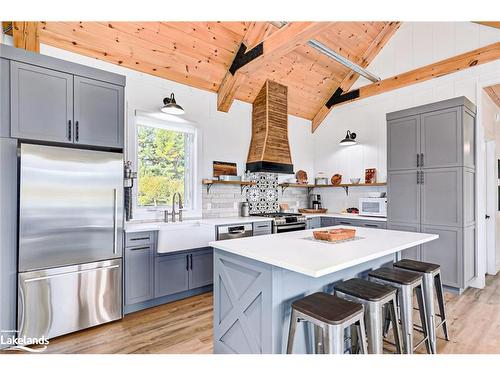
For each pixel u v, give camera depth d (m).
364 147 5.16
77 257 2.54
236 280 1.96
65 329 2.47
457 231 3.45
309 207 6.00
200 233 3.45
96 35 3.14
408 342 1.94
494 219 4.32
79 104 2.61
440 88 4.18
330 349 1.38
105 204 2.70
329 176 5.74
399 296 1.98
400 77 4.56
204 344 2.33
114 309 2.75
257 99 4.82
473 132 3.75
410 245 2.10
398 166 4.02
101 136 2.73
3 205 2.28
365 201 4.61
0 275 2.26
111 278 2.73
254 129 4.84
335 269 1.47
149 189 3.80
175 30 3.43
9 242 2.30
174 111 3.54
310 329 1.90
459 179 3.44
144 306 3.10
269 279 1.68
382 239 2.28
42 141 2.49
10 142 2.31
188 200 4.19
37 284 2.34
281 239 2.27
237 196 4.70
